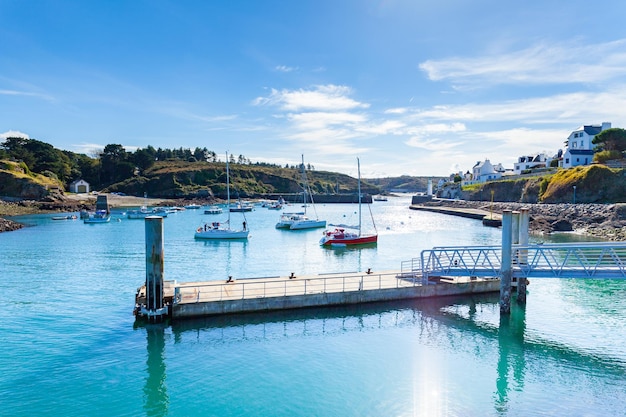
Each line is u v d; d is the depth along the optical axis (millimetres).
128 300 32219
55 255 53656
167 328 25781
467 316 28594
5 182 132000
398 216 124062
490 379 20078
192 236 74938
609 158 106750
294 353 22844
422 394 18609
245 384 19469
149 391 18828
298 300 28609
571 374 20656
